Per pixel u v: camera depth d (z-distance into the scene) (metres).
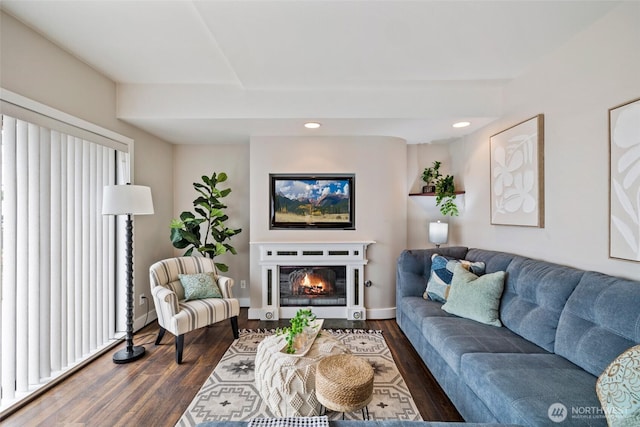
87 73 2.57
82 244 2.55
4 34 1.90
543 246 2.39
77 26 2.04
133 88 2.97
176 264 3.14
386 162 3.71
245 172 4.15
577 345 1.65
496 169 2.99
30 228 2.09
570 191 2.14
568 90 2.15
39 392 2.08
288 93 2.99
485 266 2.75
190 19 1.97
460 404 1.84
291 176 3.68
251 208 3.68
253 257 3.66
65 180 2.37
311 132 3.54
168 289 2.75
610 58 1.83
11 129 1.96
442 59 2.40
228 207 4.15
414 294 3.12
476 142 3.43
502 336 2.07
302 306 3.70
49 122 2.20
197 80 2.89
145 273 3.42
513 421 1.30
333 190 3.70
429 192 3.90
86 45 2.28
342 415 1.88
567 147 2.16
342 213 3.71
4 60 1.90
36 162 2.12
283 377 1.80
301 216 3.70
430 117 2.98
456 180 3.92
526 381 1.48
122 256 3.09
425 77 2.73
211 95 2.98
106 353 2.72
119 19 1.96
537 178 2.42
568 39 2.12
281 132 3.53
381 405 2.01
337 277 3.76
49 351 2.21
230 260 4.16
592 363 1.53
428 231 4.12
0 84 1.88
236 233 3.79
